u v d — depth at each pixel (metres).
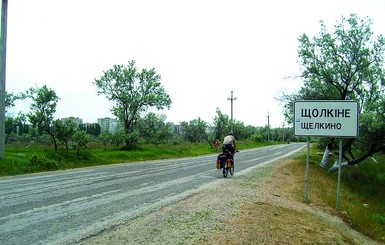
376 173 31.72
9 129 36.47
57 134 25.53
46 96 26.00
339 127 11.10
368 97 28.78
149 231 6.68
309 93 30.30
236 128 83.38
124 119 42.34
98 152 31.20
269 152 50.69
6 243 5.79
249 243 6.34
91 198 10.02
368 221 10.58
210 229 6.95
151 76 42.53
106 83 41.91
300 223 8.46
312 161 33.69
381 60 27.34
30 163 19.02
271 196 11.70
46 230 6.59
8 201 9.33
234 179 15.95
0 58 19.73
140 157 32.06
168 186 12.93
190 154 41.09
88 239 6.11
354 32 27.19
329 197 13.46
